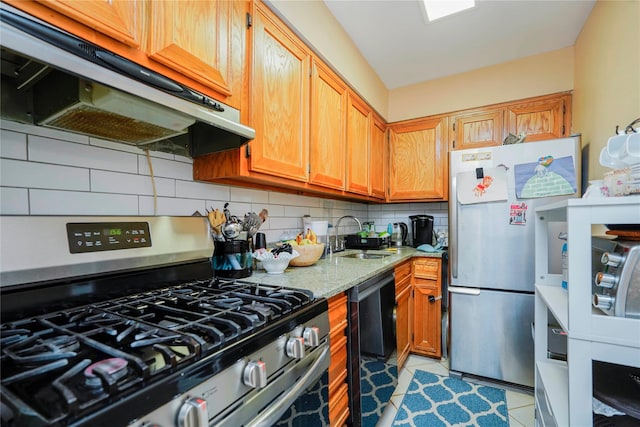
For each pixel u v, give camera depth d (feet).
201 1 3.35
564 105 7.47
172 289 3.40
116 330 2.18
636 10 4.22
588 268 2.50
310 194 7.01
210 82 3.42
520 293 6.11
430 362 7.38
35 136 2.89
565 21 6.46
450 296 6.77
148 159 3.87
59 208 3.05
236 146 3.87
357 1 5.83
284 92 4.74
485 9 6.09
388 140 9.58
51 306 2.59
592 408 2.51
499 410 5.46
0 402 1.36
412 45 7.32
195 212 4.45
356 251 8.45
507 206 6.20
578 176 5.70
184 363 1.82
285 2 4.68
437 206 9.78
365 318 4.47
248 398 2.21
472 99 8.52
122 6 2.60
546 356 4.25
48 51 1.96
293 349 2.63
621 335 2.39
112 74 2.31
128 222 3.26
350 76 6.98
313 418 3.16
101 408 1.40
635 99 4.24
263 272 4.76
